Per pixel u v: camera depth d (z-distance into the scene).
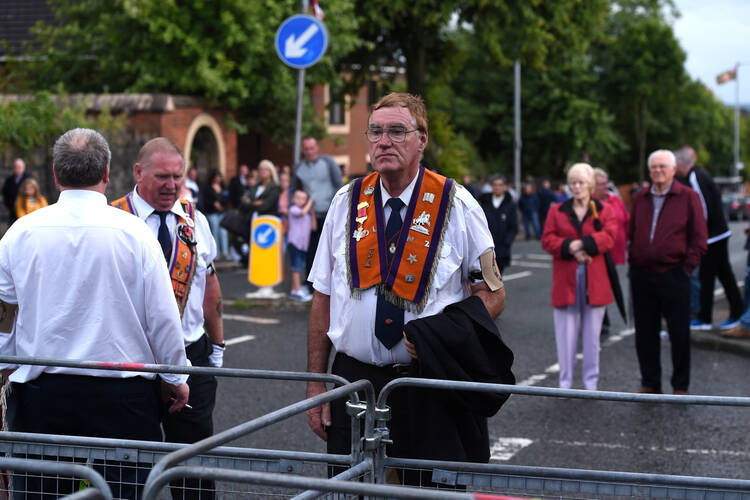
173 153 4.54
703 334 10.86
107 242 3.90
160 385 4.12
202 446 2.79
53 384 3.89
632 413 7.73
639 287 8.23
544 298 14.64
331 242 4.02
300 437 6.85
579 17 29.91
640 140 56.12
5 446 3.90
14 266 3.93
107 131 20.89
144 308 3.99
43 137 20.45
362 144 37.25
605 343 10.94
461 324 3.68
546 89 52.53
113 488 3.82
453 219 3.84
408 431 3.81
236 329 11.48
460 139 51.31
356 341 3.85
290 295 13.98
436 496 2.38
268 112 24.58
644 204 8.23
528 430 7.20
